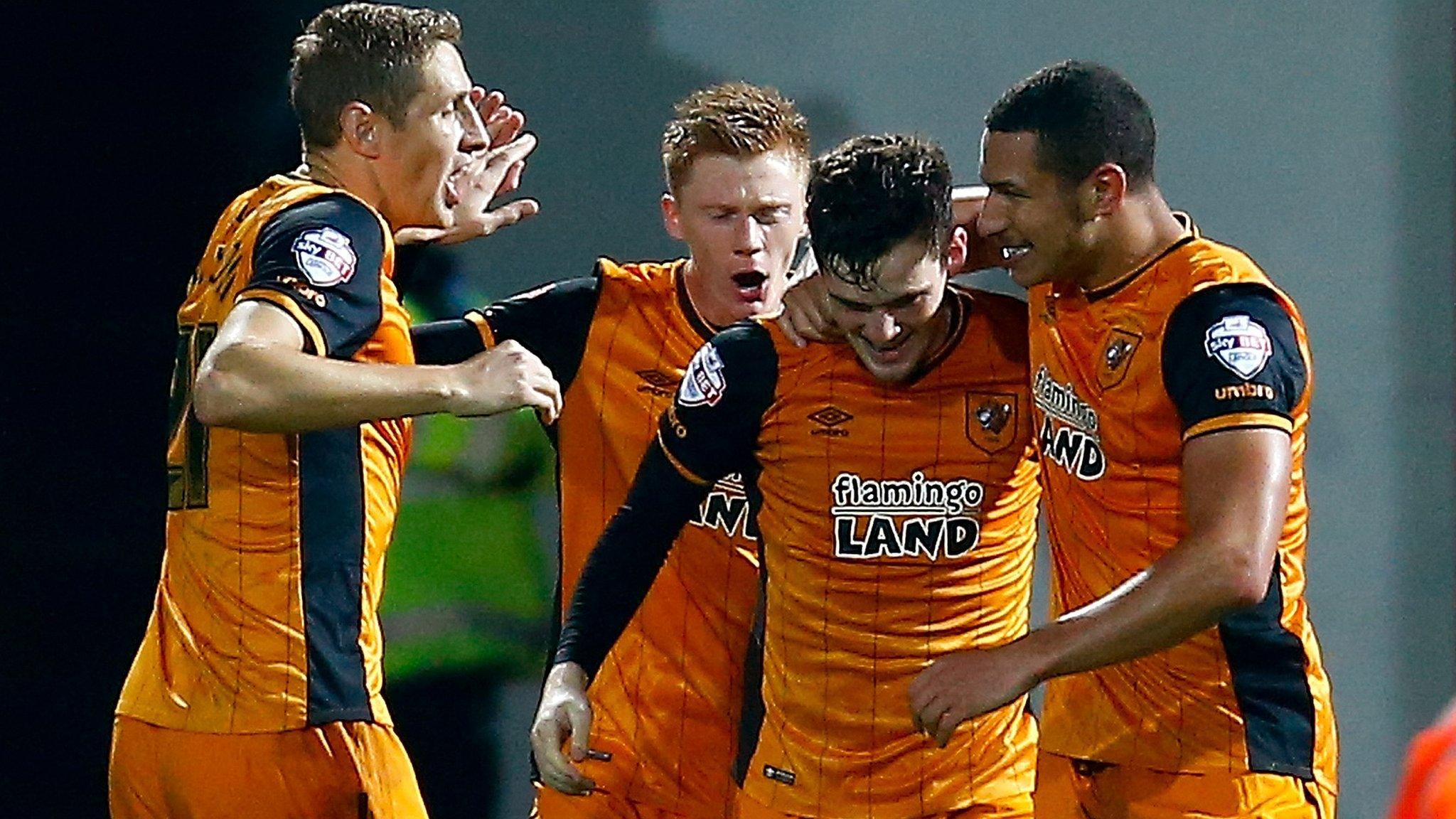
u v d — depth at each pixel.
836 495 11.54
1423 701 19.55
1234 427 9.67
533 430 20.41
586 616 11.98
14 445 20.81
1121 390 10.41
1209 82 19.73
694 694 13.16
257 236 10.95
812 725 11.85
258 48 20.70
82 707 20.75
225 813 11.09
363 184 12.02
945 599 11.63
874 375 11.31
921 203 10.62
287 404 10.02
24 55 20.62
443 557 20.27
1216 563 9.26
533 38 20.25
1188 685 10.62
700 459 11.70
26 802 20.64
